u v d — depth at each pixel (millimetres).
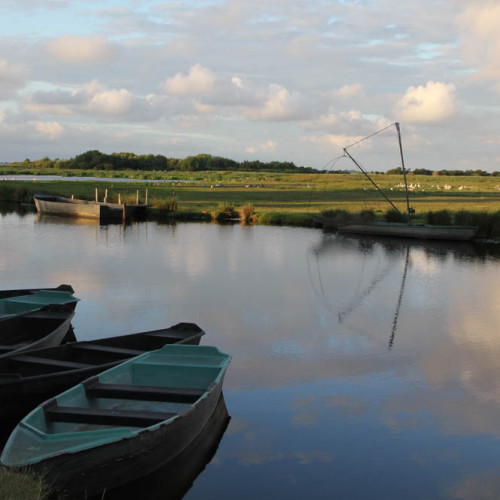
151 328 12172
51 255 22328
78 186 67750
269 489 6020
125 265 20359
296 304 14797
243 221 37781
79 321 12680
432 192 68688
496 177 142375
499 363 10156
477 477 6285
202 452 6750
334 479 6223
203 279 18062
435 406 8188
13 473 4812
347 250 25594
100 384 6949
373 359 10352
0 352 8836
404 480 6223
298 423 7574
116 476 5430
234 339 11539
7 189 54188
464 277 19078
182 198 54750
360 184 94000
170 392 6719
